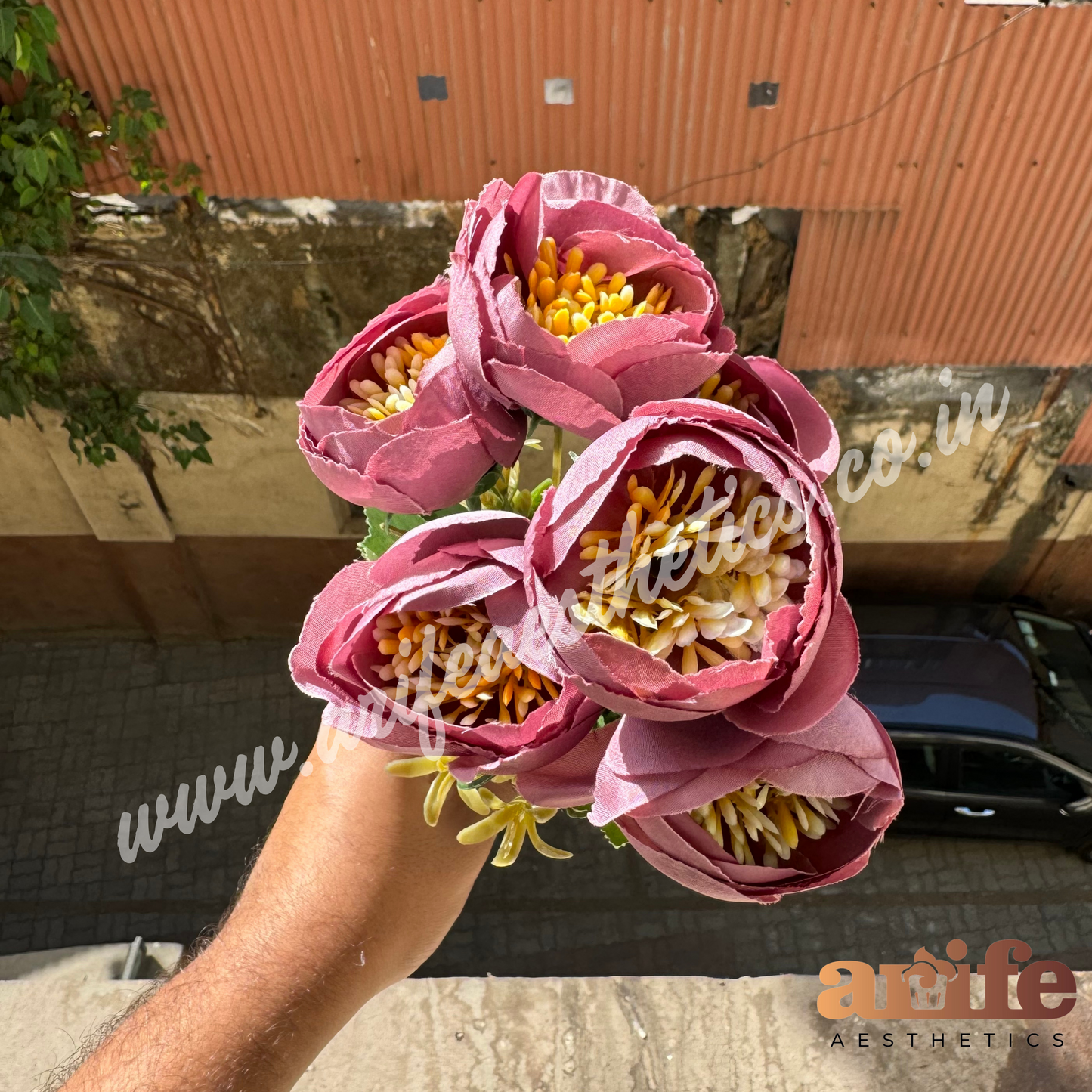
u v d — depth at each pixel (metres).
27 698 5.39
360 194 3.37
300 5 2.87
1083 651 4.70
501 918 4.97
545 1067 1.48
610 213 0.69
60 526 4.88
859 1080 1.45
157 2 2.87
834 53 2.89
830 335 3.62
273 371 3.97
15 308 3.58
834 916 4.98
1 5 2.78
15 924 4.71
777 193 3.24
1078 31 2.80
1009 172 3.13
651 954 4.87
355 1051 1.49
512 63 2.98
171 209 3.43
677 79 2.99
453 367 0.64
